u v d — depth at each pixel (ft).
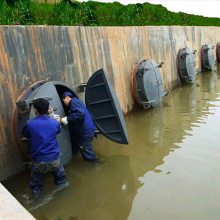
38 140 19.63
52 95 22.54
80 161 25.21
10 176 21.74
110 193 20.97
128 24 45.83
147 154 26.53
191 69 53.26
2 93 21.26
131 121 34.88
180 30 54.70
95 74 25.26
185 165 24.44
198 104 41.68
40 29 24.61
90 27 30.66
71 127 24.18
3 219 10.33
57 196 20.54
